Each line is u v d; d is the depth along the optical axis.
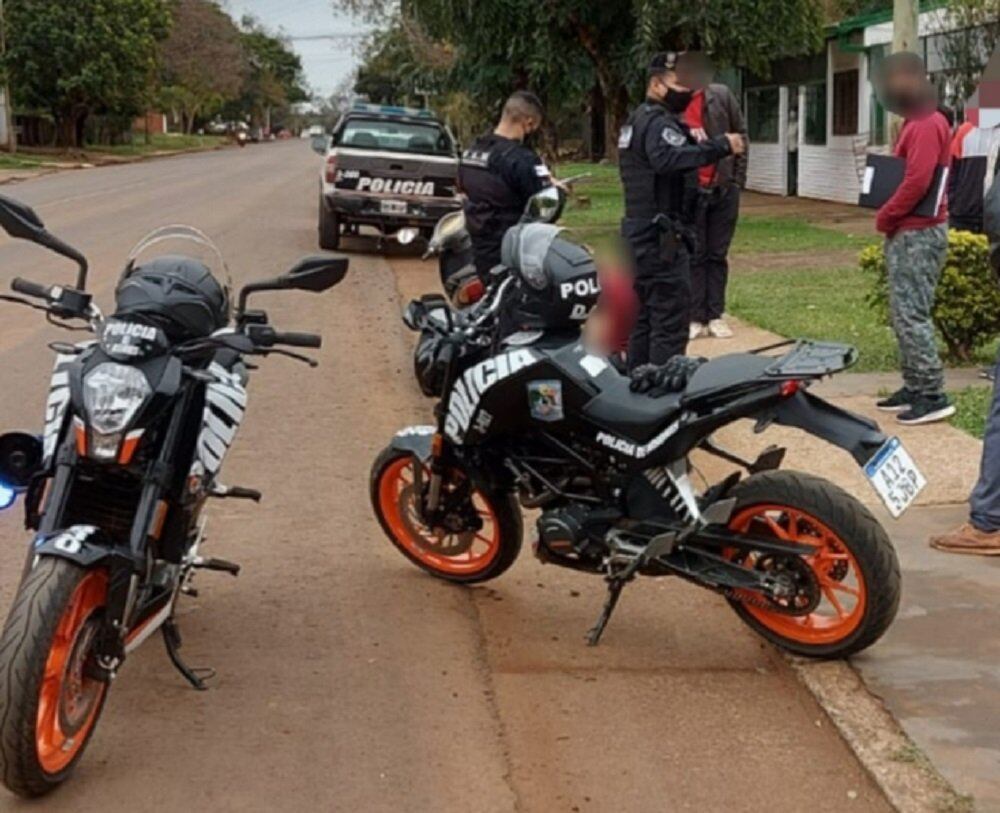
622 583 5.00
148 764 4.19
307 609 5.45
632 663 4.96
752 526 4.83
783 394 4.50
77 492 4.35
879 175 7.81
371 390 9.49
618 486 4.93
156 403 4.11
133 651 4.74
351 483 7.18
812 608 4.76
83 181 36.25
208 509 6.66
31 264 15.84
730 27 18.98
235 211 25.17
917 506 6.46
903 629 5.07
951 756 4.14
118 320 4.24
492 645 5.13
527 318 5.02
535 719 4.52
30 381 9.41
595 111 31.20
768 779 4.12
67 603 3.82
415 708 4.60
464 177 8.64
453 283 9.31
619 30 20.31
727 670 4.90
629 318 5.34
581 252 4.97
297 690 4.72
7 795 3.99
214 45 91.50
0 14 50.16
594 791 4.06
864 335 10.80
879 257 9.85
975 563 5.71
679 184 7.45
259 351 4.52
